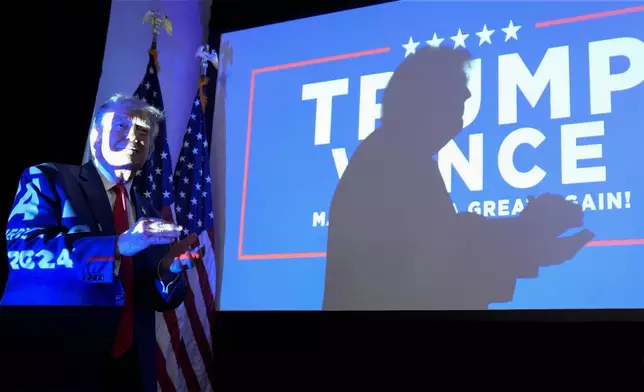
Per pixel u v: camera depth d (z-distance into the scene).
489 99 3.45
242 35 4.26
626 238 3.00
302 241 3.70
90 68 3.34
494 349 3.39
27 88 2.98
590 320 2.99
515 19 3.50
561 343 3.27
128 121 2.16
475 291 3.23
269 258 3.76
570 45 3.35
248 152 4.01
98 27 3.41
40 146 3.02
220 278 3.86
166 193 3.76
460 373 3.43
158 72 4.05
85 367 1.80
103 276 1.82
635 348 3.12
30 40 3.02
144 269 2.06
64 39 3.21
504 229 3.25
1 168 2.81
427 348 3.53
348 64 3.86
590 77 3.26
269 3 4.23
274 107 4.01
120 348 1.96
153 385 1.96
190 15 4.47
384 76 3.74
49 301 1.84
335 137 3.77
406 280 3.39
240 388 3.86
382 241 3.49
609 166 3.11
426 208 3.44
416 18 3.75
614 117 3.16
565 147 3.22
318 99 3.89
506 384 3.33
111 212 2.03
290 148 3.89
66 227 1.92
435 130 3.53
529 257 3.16
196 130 4.07
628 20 3.26
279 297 3.66
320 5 4.05
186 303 3.66
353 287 3.50
